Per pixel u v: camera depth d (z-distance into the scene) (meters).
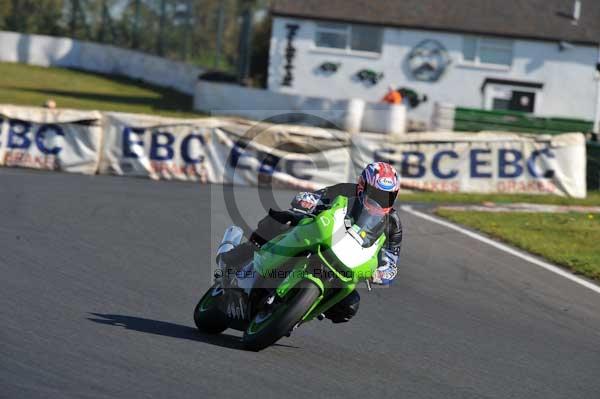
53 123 62.31
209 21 187.50
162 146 62.56
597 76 119.75
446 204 57.50
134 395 17.27
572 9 122.94
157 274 31.11
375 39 121.75
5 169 60.28
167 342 21.91
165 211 45.06
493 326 28.17
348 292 21.05
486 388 20.97
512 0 123.50
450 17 120.81
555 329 28.62
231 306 21.97
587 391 21.84
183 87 142.50
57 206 43.62
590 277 37.06
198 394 17.73
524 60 120.38
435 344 25.08
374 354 23.22
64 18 171.12
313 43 121.75
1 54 154.62
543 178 66.62
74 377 18.12
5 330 21.50
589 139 97.50
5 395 16.47
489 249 41.56
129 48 168.88
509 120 99.62
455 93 121.12
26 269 29.58
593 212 57.41
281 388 18.80
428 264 37.34
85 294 27.00
